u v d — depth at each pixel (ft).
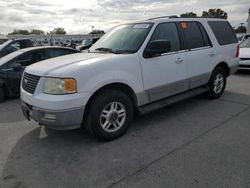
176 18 15.48
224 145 11.47
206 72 17.21
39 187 8.86
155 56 13.41
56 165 10.29
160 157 10.62
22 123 15.26
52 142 12.50
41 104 10.72
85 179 9.25
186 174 9.28
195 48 16.17
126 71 12.18
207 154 10.69
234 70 20.22
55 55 23.34
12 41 35.37
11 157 11.07
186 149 11.22
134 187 8.68
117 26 16.25
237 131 13.02
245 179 8.84
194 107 17.24
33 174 9.68
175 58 14.56
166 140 12.25
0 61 21.22
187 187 8.52
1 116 16.71
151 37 13.50
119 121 12.60
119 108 12.50
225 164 9.85
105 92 11.78
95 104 11.41
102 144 12.05
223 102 18.29
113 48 13.89
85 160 10.62
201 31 16.92
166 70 14.12
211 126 13.82
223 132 12.94
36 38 120.26
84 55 13.15
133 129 13.73
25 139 12.95
